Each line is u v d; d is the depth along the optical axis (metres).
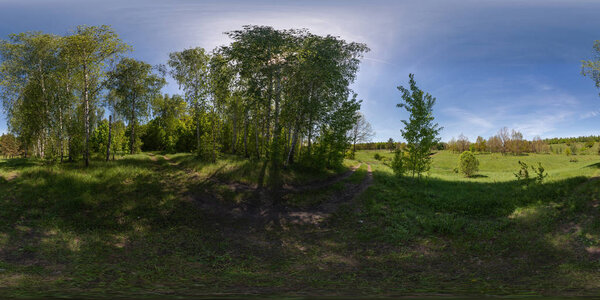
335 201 14.86
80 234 9.29
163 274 6.77
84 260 7.52
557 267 6.86
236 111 28.12
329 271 7.08
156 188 14.22
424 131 17.89
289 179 18.88
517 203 12.07
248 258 8.17
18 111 20.03
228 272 7.01
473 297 4.82
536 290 5.39
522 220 10.09
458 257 7.90
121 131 34.81
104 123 35.16
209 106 21.95
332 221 11.79
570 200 10.87
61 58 18.09
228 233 10.35
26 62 18.58
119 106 28.83
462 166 26.81
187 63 27.55
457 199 13.73
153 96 28.80
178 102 38.97
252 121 27.84
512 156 54.66
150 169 18.56
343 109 22.83
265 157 26.83
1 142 38.31
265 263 7.77
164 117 40.91
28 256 7.60
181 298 4.67
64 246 8.33
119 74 21.34
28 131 19.42
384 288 5.63
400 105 18.47
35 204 11.23
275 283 6.07
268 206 13.73
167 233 9.92
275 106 21.64
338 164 25.36
